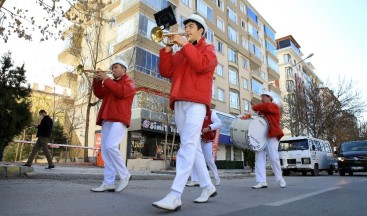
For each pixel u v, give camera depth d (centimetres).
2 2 833
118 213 298
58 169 982
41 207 321
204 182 399
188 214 299
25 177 663
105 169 498
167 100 2120
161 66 373
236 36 3694
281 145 1838
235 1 3847
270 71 4388
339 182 854
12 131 597
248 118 649
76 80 2795
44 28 985
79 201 370
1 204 333
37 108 2633
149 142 2275
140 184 683
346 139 3959
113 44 2486
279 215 303
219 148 2897
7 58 601
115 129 485
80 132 2675
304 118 3003
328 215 308
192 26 376
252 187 630
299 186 689
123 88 482
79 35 1579
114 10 2580
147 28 2352
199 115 345
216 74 3133
